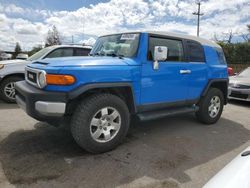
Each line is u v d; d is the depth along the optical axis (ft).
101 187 9.27
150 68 13.51
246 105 26.61
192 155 12.41
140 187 9.36
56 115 11.10
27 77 13.16
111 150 12.49
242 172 5.55
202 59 16.90
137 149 12.85
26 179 9.49
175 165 11.21
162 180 9.91
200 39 17.29
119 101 12.34
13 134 14.25
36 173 9.95
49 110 10.93
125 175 10.18
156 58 13.08
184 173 10.54
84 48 24.91
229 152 12.98
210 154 12.63
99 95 11.91
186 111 15.94
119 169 10.63
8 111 19.54
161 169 10.80
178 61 15.25
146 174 10.32
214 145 13.93
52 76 11.00
